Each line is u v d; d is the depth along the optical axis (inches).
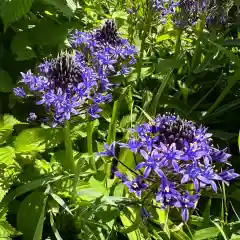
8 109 17.6
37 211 13.8
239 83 21.1
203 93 21.1
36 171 14.6
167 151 11.7
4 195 13.7
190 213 14.2
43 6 19.9
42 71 13.9
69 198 14.7
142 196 12.9
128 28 21.8
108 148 12.6
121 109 19.0
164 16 20.6
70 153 14.6
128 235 13.5
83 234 13.7
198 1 20.4
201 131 13.1
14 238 13.8
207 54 21.4
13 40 18.5
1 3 17.0
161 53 23.7
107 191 14.0
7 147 14.3
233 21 23.1
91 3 23.3
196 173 11.7
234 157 18.3
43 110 16.1
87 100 14.0
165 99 19.6
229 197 16.6
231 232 14.3
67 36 19.8
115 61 16.3
